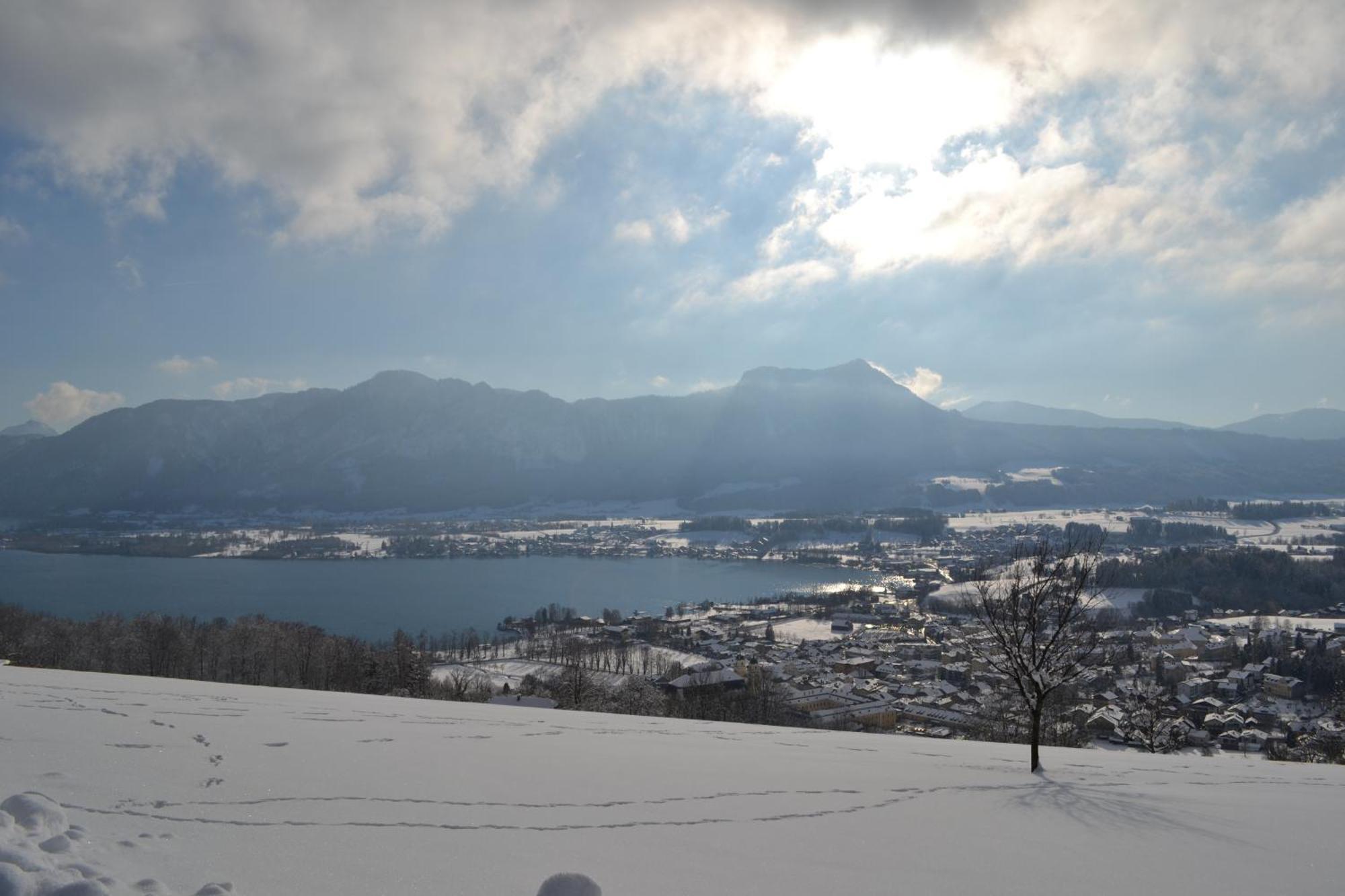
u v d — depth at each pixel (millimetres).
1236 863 8695
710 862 7242
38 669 20438
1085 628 16516
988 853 8375
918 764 14547
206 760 9266
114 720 11227
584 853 7176
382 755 10852
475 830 7566
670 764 12242
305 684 61031
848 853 7953
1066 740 41594
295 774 9094
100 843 5945
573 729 15961
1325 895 7766
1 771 7836
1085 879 7730
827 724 55000
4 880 4559
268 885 5625
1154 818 10844
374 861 6395
